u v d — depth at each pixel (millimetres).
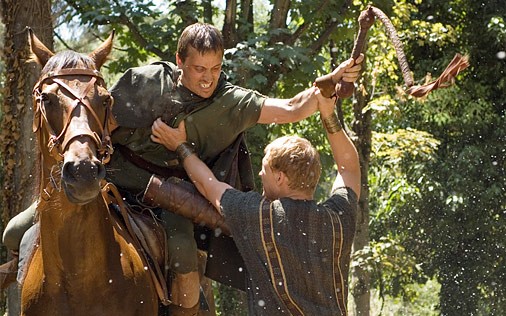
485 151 24516
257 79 15438
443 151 24844
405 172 24422
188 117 7020
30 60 6477
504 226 24047
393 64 21125
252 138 16750
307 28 16766
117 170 7012
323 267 6047
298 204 6098
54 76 6008
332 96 6703
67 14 18156
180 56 6965
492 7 24812
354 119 21016
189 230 7008
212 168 7332
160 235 6906
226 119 7113
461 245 24562
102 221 6230
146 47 16703
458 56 6012
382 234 25359
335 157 6730
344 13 17047
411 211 24641
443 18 25219
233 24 16516
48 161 5992
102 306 6262
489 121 24750
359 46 6492
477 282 24531
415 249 24938
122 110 7004
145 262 6633
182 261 6863
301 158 6105
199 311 7438
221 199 6328
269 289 6051
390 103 20078
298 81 16328
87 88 5941
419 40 22422
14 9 13406
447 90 24188
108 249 6301
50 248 6160
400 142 21641
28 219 7234
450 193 23828
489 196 23656
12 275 7484
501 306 24406
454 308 24719
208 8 17062
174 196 6867
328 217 6129
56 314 6215
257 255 6078
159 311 7008
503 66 24828
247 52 15547
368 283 20984
